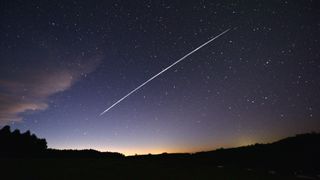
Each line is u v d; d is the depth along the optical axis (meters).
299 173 16.75
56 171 14.91
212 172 15.70
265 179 14.12
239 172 16.03
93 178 13.23
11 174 13.56
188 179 13.41
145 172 15.20
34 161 19.20
